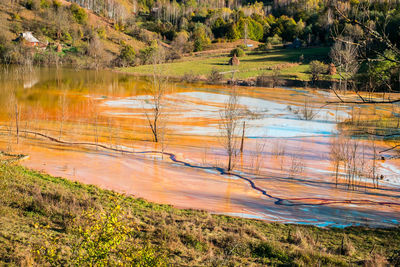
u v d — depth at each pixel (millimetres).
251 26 143375
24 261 9992
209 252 12984
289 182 23375
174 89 61656
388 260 12922
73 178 22172
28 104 43812
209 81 74000
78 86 60750
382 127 37594
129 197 19359
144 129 35219
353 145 31438
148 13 191250
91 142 30188
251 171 25219
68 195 17578
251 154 28953
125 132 33844
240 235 14992
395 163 27234
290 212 18953
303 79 72812
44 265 10078
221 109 45719
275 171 25328
